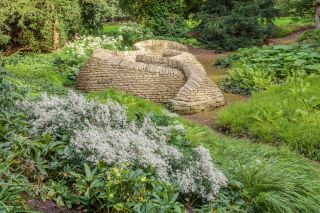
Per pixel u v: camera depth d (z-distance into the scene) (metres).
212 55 21.20
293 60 15.24
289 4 23.08
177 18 25.62
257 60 16.20
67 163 4.95
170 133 6.62
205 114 12.11
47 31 18.89
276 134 9.43
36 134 5.27
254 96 12.36
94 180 4.52
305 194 5.60
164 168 5.18
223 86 14.96
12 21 17.98
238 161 6.38
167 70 13.32
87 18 21.89
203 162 5.49
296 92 11.80
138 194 4.53
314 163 8.20
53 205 4.38
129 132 5.60
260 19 23.56
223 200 5.35
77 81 14.30
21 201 4.10
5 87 5.58
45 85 10.99
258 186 5.62
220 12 23.08
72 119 5.58
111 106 6.23
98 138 5.05
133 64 13.59
